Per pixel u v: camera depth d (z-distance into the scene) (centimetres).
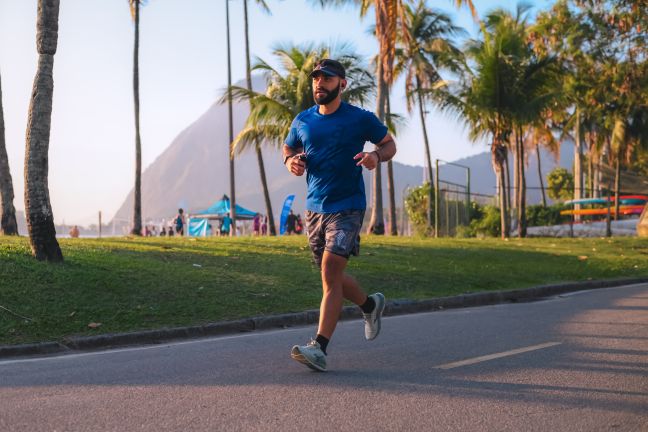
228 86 2911
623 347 611
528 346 620
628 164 4797
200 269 1049
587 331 713
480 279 1236
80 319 734
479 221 3319
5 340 648
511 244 2000
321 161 508
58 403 413
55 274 877
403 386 456
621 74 3070
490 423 370
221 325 764
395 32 2291
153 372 513
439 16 3459
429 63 3509
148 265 1027
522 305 1022
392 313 949
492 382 468
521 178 2666
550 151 4978
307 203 523
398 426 363
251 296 915
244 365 539
